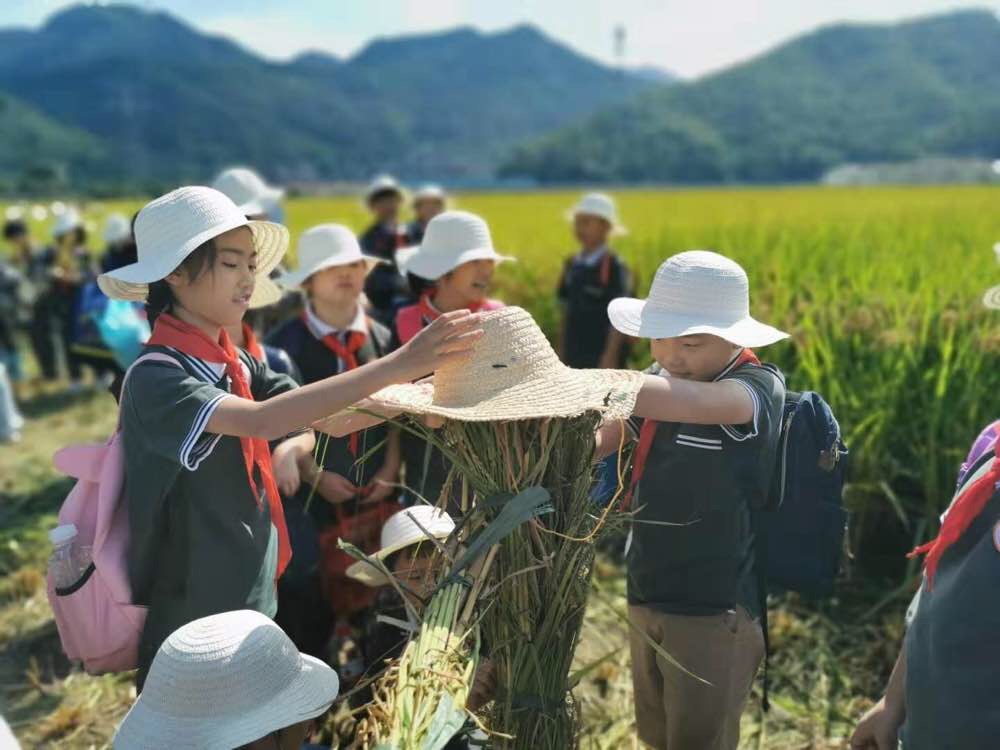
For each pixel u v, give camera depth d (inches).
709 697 107.2
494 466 88.0
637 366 289.9
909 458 213.3
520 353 89.3
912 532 215.3
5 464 305.1
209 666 82.7
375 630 127.5
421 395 93.2
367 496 153.4
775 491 106.5
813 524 106.7
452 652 79.5
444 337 88.1
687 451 104.3
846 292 264.4
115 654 108.0
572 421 89.6
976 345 205.8
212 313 100.3
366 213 888.9
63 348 417.1
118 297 107.5
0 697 165.2
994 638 72.1
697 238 460.4
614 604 193.0
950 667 74.5
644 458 106.5
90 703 161.9
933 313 225.0
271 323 207.8
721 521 104.7
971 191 1254.9
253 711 83.4
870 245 407.8
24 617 194.5
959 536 76.7
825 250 369.4
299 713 86.0
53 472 294.0
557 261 429.1
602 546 223.6
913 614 85.7
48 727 153.5
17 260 509.4
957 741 73.9
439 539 96.4
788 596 193.3
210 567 100.4
